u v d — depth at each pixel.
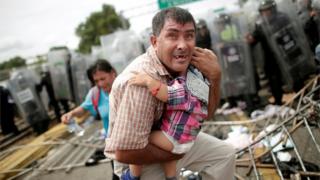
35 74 9.36
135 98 1.82
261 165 3.68
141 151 1.93
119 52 7.95
